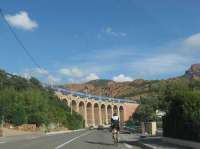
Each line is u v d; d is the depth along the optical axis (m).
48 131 97.38
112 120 33.78
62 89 169.50
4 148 29.88
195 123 24.97
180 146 27.16
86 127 175.75
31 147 30.91
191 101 26.70
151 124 52.72
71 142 38.62
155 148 26.05
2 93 91.69
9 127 84.62
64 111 141.50
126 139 43.59
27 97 97.25
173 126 30.45
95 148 29.55
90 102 192.88
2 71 122.75
